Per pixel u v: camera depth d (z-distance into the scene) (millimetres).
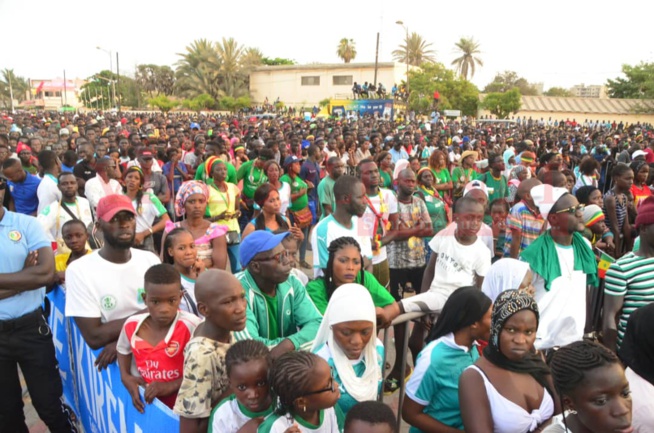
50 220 5074
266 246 2834
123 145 12344
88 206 5473
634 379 2447
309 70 66938
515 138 24328
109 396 2988
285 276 2877
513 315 2268
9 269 3271
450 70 58250
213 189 6047
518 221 5086
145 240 6074
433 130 29453
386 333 3377
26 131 20859
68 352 3777
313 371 1980
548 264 3549
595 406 1804
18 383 3533
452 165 10039
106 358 2957
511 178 9469
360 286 2551
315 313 3072
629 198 6422
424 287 4156
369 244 4082
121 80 98625
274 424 2021
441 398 2557
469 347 2688
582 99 66250
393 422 1960
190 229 4723
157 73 98312
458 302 2582
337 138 14141
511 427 2266
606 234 5562
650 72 62375
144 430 2580
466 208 3865
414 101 52000
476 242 4023
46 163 6750
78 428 3732
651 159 13508
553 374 1939
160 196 8180
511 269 3359
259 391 2115
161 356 2613
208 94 73062
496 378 2314
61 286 3846
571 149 19656
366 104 47031
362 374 2561
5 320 3307
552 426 2021
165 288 2582
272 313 2990
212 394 2301
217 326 2404
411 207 5031
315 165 9406
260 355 2129
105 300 3135
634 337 2479
